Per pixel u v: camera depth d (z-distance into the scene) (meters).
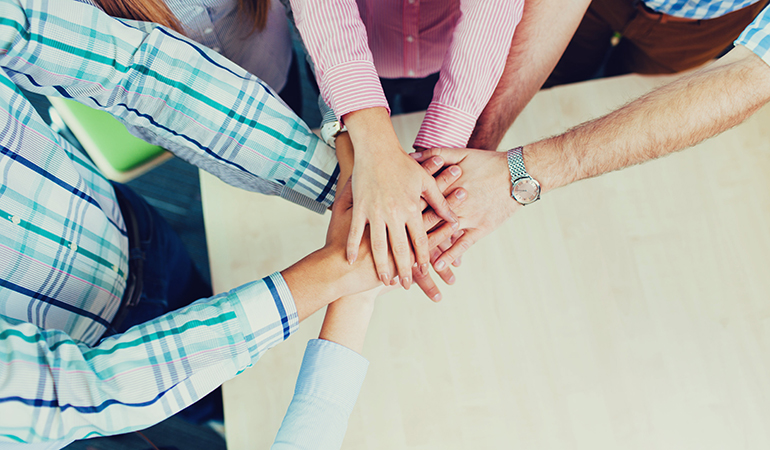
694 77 0.93
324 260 0.90
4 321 0.70
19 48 0.74
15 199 0.84
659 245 1.02
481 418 0.95
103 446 1.82
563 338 0.98
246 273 1.08
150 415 0.78
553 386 0.96
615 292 1.00
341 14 0.88
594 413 0.94
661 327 0.98
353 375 0.90
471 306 1.01
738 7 1.20
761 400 0.92
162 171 2.14
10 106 0.81
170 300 1.23
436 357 0.99
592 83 1.14
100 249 1.01
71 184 0.93
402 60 1.40
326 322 0.95
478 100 0.99
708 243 1.02
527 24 1.09
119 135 1.34
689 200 1.05
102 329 1.08
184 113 0.88
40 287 0.91
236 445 0.96
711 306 0.98
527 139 1.12
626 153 0.96
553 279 1.02
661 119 0.93
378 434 0.95
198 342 0.78
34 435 0.69
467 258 1.04
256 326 0.81
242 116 0.89
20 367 0.68
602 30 1.48
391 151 0.90
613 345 0.97
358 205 0.90
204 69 0.85
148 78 0.84
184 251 1.35
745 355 0.95
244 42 1.22
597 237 1.04
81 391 0.72
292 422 0.87
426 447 0.94
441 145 1.02
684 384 0.94
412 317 1.01
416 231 0.92
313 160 0.97
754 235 1.01
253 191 1.11
